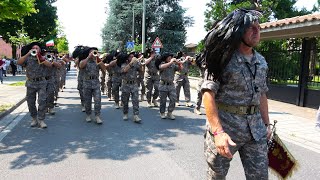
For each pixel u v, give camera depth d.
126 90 7.99
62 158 5.06
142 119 8.39
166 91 8.39
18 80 20.92
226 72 2.44
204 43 2.46
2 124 7.48
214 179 2.62
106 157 5.14
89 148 5.62
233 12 2.41
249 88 2.47
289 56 12.05
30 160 4.95
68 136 6.43
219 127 2.36
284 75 12.28
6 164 4.76
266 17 22.53
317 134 6.90
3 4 8.42
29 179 4.18
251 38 2.42
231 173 4.52
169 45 38.19
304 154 5.55
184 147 5.78
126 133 6.79
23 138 6.23
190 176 4.37
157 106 10.66
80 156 5.17
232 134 2.50
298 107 10.99
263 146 2.56
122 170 4.56
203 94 2.46
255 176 2.54
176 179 4.26
